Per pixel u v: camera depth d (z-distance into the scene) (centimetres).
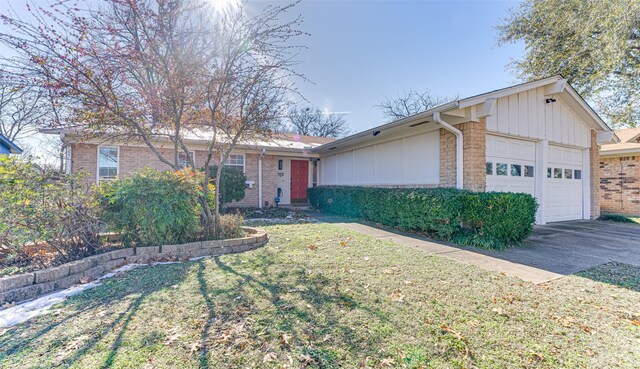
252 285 335
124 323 248
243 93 558
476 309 282
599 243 591
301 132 2758
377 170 1019
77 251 408
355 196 940
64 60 407
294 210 1193
